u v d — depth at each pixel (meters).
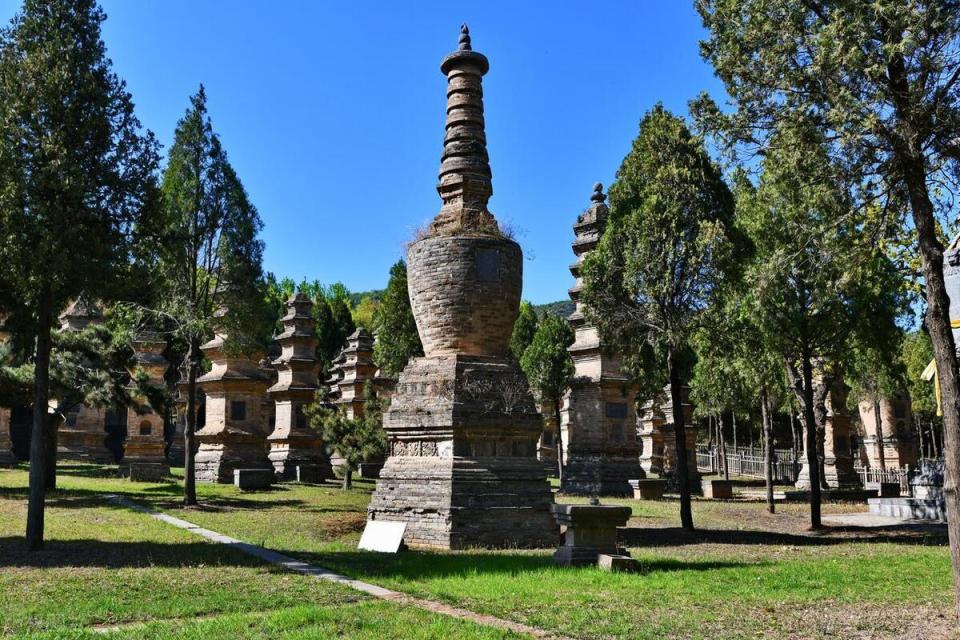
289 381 50.78
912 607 14.43
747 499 44.56
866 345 30.03
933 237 14.66
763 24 15.81
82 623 12.73
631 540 26.41
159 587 15.60
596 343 45.19
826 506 40.88
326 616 12.87
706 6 16.62
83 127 21.78
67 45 22.02
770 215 27.47
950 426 13.78
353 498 36.97
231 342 36.81
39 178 20.95
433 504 24.97
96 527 25.38
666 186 29.03
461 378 26.17
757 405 60.66
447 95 30.20
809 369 30.27
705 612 13.74
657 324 29.30
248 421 45.34
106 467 52.78
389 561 20.03
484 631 12.05
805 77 15.50
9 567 18.03
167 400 40.97
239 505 33.09
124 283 22.50
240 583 16.12
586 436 45.03
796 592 15.83
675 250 28.66
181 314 34.03
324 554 21.09
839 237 17.73
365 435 42.88
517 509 25.23
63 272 20.72
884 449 79.19
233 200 36.06
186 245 34.22
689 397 56.69
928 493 37.09
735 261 28.11
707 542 26.02
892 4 13.77
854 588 16.44
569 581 16.69
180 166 35.22
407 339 54.44
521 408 26.47
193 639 11.55
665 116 30.20
